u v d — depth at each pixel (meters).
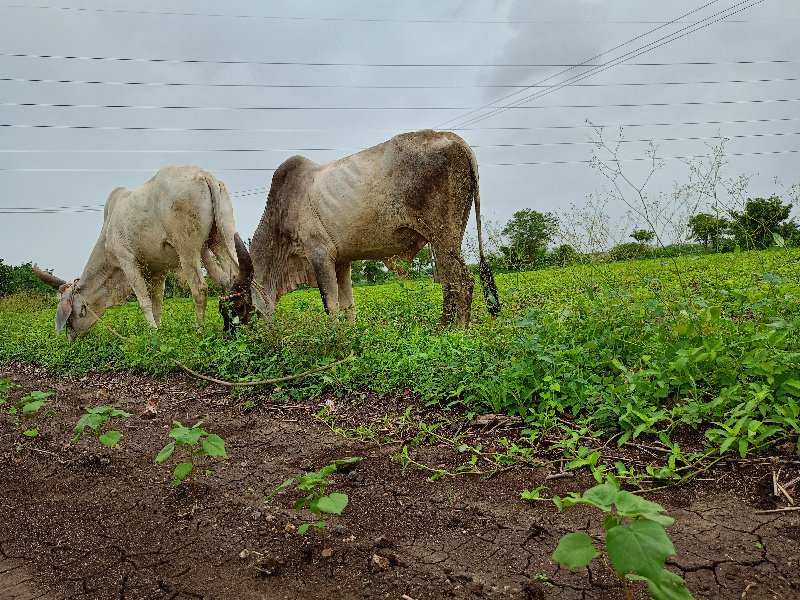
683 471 2.99
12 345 9.91
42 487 3.67
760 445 3.00
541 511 2.80
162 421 4.89
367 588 2.34
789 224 6.03
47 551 2.87
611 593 2.16
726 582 2.15
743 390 3.34
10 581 2.63
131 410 5.36
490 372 4.24
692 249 6.61
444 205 6.67
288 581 2.43
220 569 2.57
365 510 2.98
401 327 6.75
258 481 3.47
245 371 5.99
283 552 2.65
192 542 2.83
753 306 4.22
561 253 8.05
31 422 5.11
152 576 2.57
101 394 6.07
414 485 3.21
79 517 3.21
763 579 2.15
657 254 7.01
